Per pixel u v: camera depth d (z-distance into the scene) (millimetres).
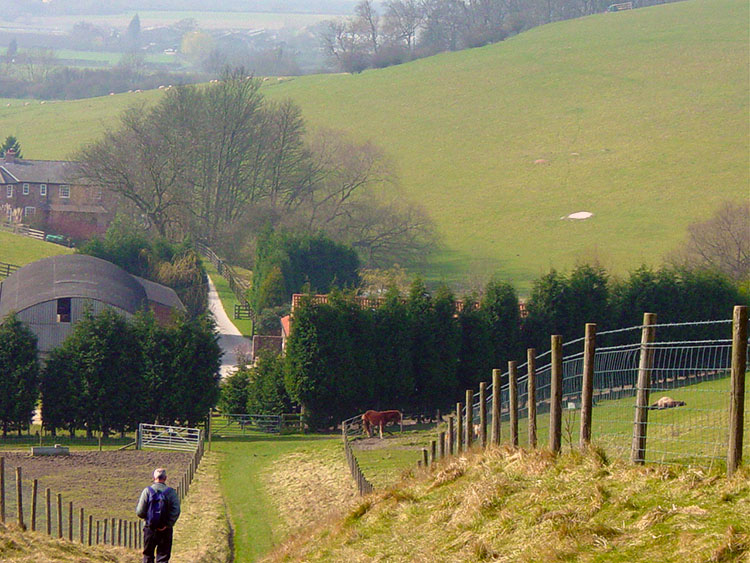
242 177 173375
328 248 135500
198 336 77875
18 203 192375
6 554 27906
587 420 23594
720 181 195000
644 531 17734
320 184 175125
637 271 93062
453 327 83688
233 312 131750
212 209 170750
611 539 17906
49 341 100562
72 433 76500
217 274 152250
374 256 164375
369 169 179625
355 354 80250
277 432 79500
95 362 75312
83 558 29969
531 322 88312
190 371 77062
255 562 31812
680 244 154750
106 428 76375
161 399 76750
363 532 24656
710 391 23266
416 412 84250
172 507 24234
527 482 22656
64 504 45500
